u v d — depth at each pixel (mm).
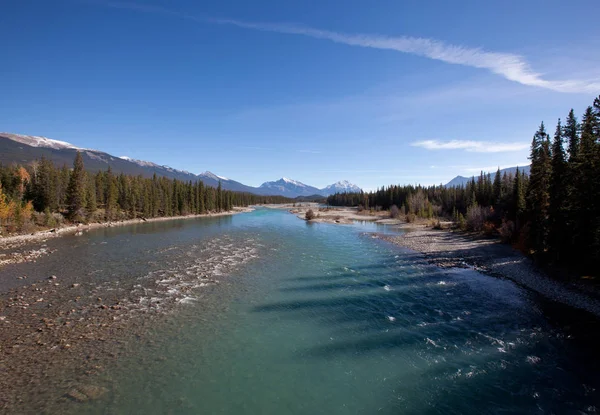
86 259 30906
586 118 31406
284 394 10727
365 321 17078
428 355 13539
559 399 10625
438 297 21453
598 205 24953
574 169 28703
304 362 12820
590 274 25625
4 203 50562
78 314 16797
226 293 21016
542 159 39438
